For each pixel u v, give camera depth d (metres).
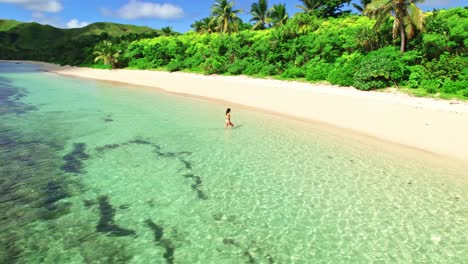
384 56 30.28
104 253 8.44
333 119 21.84
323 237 9.17
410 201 11.09
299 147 16.80
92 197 11.38
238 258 8.30
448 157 14.70
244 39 48.00
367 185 12.31
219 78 42.31
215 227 9.68
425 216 10.16
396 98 25.27
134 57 65.12
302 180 12.82
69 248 8.62
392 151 15.85
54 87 41.38
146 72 54.81
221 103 29.19
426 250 8.58
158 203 11.05
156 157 15.34
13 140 17.62
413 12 29.52
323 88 31.02
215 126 21.17
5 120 22.20
